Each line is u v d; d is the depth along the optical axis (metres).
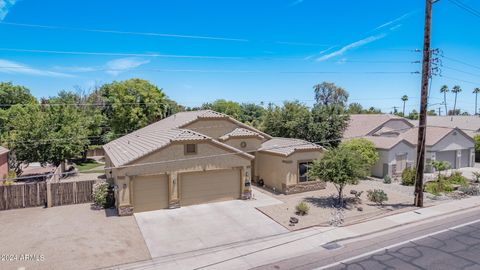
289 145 22.81
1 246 12.73
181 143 17.83
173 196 17.81
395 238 13.43
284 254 11.95
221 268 10.89
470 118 44.56
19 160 25.30
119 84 42.97
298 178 21.67
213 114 25.11
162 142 18.25
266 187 23.44
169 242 13.18
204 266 11.05
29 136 24.83
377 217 16.25
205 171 18.64
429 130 32.50
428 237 13.48
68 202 18.73
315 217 16.20
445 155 30.97
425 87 18.02
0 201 17.70
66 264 11.21
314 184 22.33
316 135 27.97
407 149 28.39
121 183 16.44
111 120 43.09
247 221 15.72
